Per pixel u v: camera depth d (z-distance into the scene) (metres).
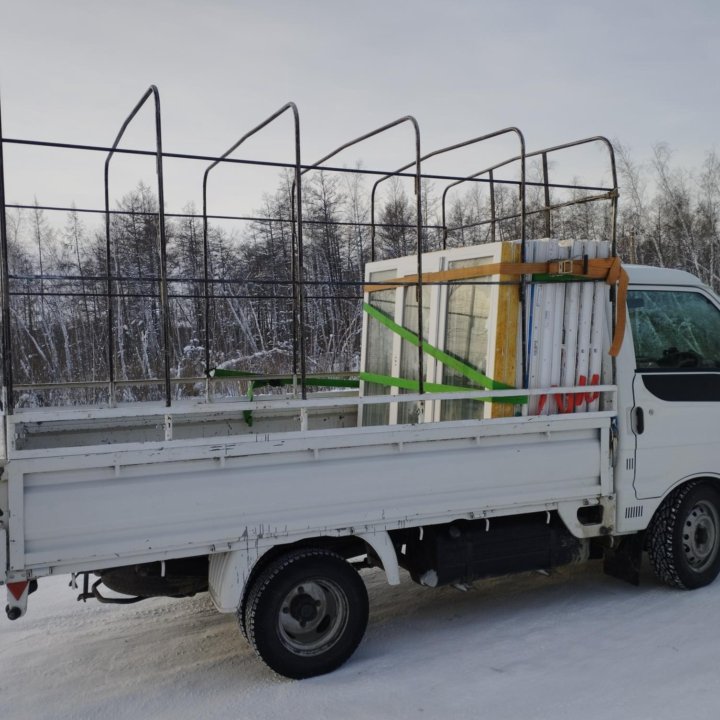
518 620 4.53
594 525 4.60
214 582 3.71
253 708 3.48
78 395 11.12
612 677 3.64
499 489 4.26
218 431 5.24
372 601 5.04
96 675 3.98
